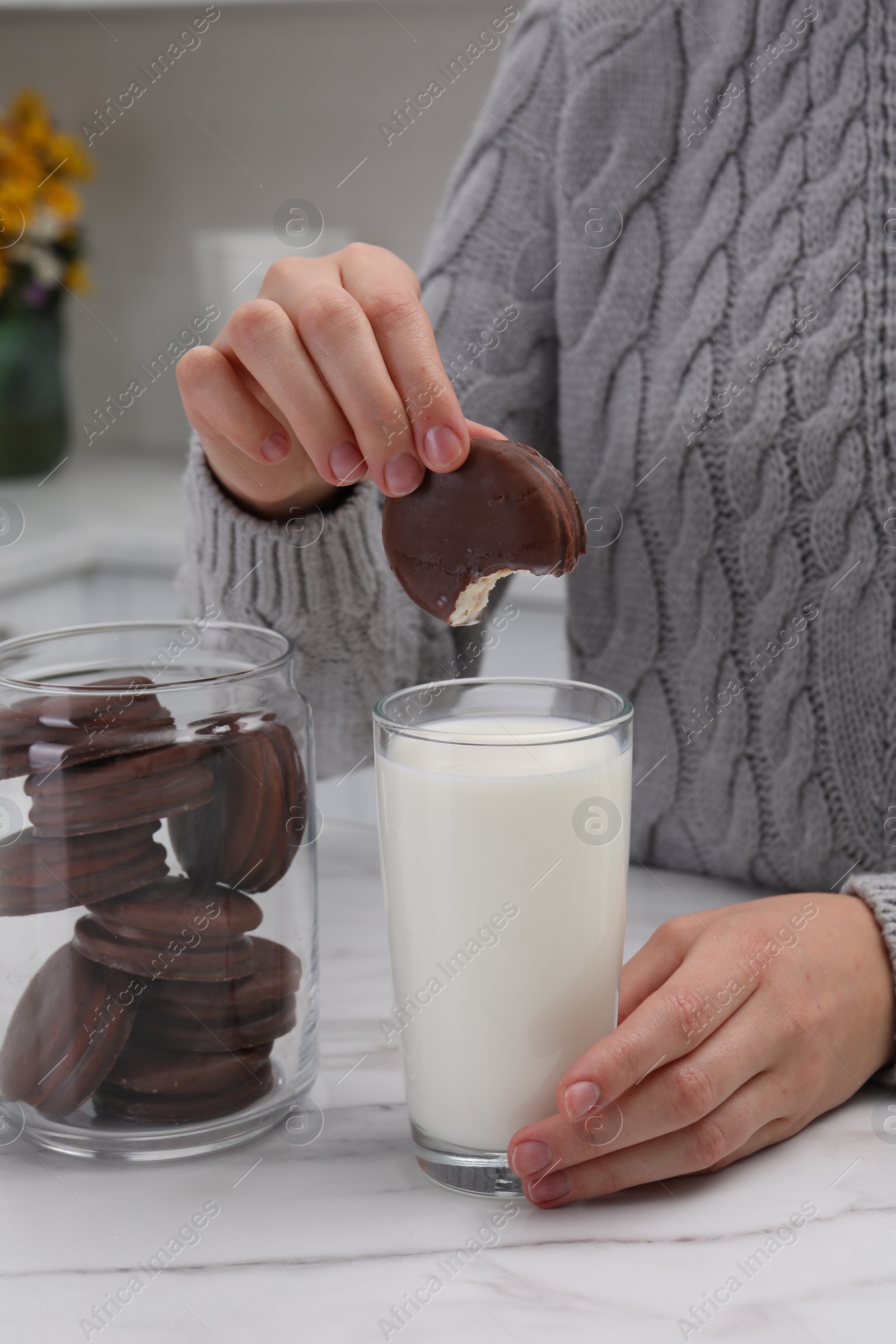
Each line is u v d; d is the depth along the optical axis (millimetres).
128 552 1880
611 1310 673
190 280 2510
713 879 980
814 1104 751
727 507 950
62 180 2258
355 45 2260
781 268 934
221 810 720
